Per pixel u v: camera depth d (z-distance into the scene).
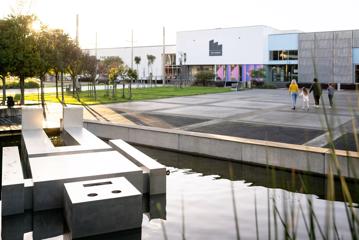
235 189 7.38
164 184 7.14
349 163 1.40
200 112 18.42
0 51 18.86
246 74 51.19
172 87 47.00
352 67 42.16
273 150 8.77
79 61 26.97
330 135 1.33
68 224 5.55
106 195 5.49
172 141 10.99
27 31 19.89
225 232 5.25
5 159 7.72
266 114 17.53
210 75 51.56
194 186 7.66
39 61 20.08
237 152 9.56
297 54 47.03
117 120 15.55
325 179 7.85
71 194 5.54
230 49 52.16
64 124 11.70
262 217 5.73
